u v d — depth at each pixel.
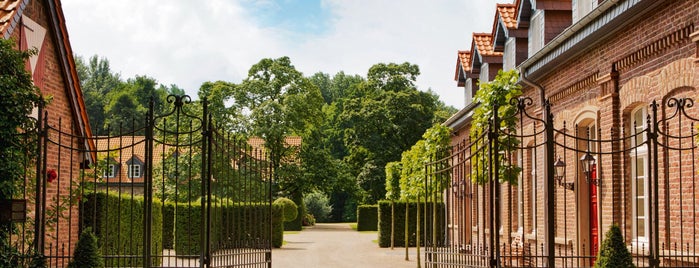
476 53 22.31
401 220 32.28
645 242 10.95
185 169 37.84
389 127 55.16
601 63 12.30
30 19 13.34
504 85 13.46
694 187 9.06
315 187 51.84
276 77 47.97
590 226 12.44
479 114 13.59
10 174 10.15
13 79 10.17
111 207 15.91
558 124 14.79
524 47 18.22
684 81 9.40
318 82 92.12
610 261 8.80
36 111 13.74
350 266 21.16
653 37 10.23
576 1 14.43
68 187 15.08
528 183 16.88
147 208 10.02
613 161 11.72
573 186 13.81
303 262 22.70
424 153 20.77
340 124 65.56
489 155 10.05
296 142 58.62
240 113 46.25
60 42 14.68
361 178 55.59
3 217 10.05
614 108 11.76
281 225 31.23
